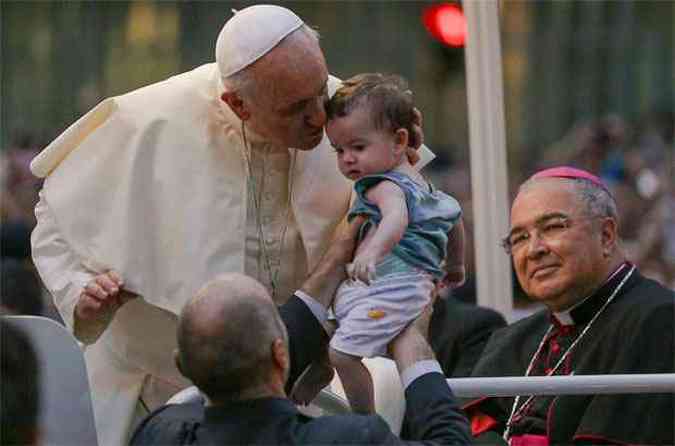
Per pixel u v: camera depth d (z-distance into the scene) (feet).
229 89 33.32
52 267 35.50
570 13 141.69
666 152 119.85
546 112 140.15
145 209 35.32
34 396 27.17
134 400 36.76
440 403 29.17
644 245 89.66
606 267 38.55
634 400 36.27
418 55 136.05
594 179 38.70
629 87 141.69
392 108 31.32
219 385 27.50
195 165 35.53
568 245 38.04
